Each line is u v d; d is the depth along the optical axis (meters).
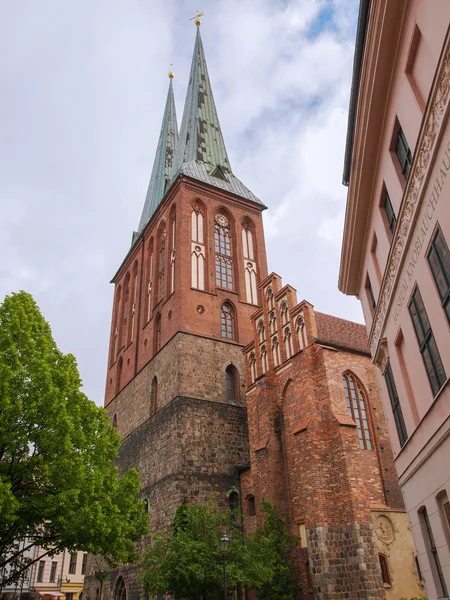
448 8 11.53
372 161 19.08
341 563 26.66
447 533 15.80
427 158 13.35
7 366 23.00
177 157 63.44
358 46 16.59
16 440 22.61
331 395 30.66
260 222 55.03
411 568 26.98
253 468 34.09
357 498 27.39
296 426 31.97
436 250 13.67
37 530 24.27
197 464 37.25
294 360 33.62
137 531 27.41
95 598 45.50
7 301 25.94
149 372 46.62
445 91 11.84
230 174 58.84
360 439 31.02
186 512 32.25
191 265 47.31
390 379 21.45
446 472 15.04
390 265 18.44
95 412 27.02
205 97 65.88
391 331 19.72
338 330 36.47
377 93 16.64
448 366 13.84
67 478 22.95
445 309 13.66
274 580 27.14
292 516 30.25
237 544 26.28
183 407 39.28
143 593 36.72
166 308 47.12
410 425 18.64
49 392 23.33
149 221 57.31
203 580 24.62
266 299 38.53
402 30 14.56
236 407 41.38
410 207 15.26
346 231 23.41
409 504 19.92
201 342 43.28
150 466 40.81
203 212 51.66
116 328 61.38
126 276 62.50
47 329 27.16
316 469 28.83
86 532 22.83
